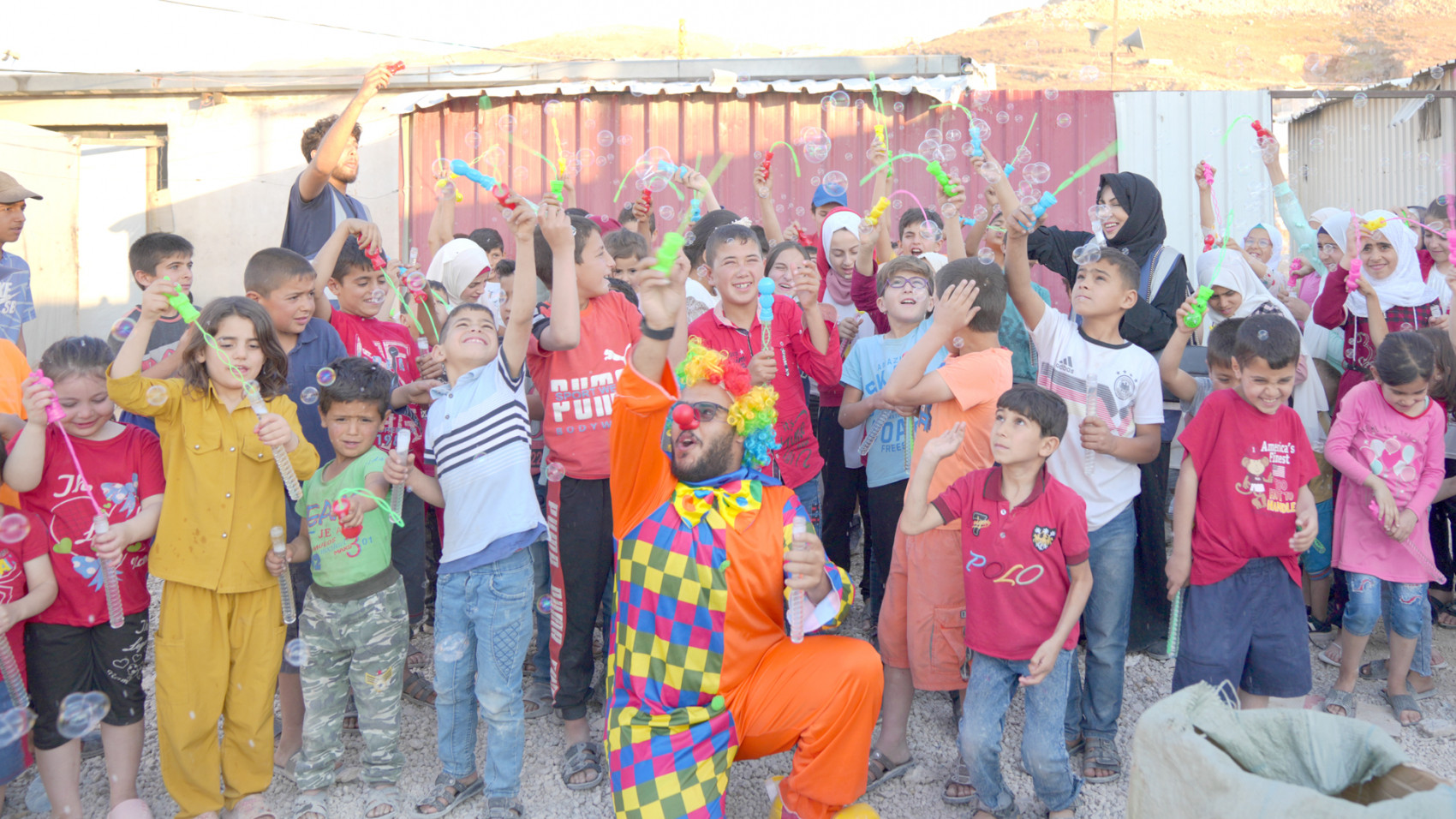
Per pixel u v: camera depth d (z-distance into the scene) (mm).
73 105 7082
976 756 2150
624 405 1986
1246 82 34562
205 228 7074
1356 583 2760
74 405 2240
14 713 2098
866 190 6285
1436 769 2447
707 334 2947
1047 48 42156
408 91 6605
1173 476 4285
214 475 2256
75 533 2232
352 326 3061
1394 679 2756
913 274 2922
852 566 4148
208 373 2303
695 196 3930
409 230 6645
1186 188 6059
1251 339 2395
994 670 2195
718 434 2066
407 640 2475
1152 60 37531
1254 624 2424
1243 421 2445
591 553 2547
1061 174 6125
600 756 2566
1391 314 3365
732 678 2031
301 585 2623
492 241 4102
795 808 2064
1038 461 2184
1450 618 3375
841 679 2000
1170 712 1581
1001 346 3162
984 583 2186
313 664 2352
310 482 2441
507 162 6539
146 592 2354
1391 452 2727
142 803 2301
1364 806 1334
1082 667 3092
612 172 6480
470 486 2332
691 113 6426
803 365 3066
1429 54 36969
